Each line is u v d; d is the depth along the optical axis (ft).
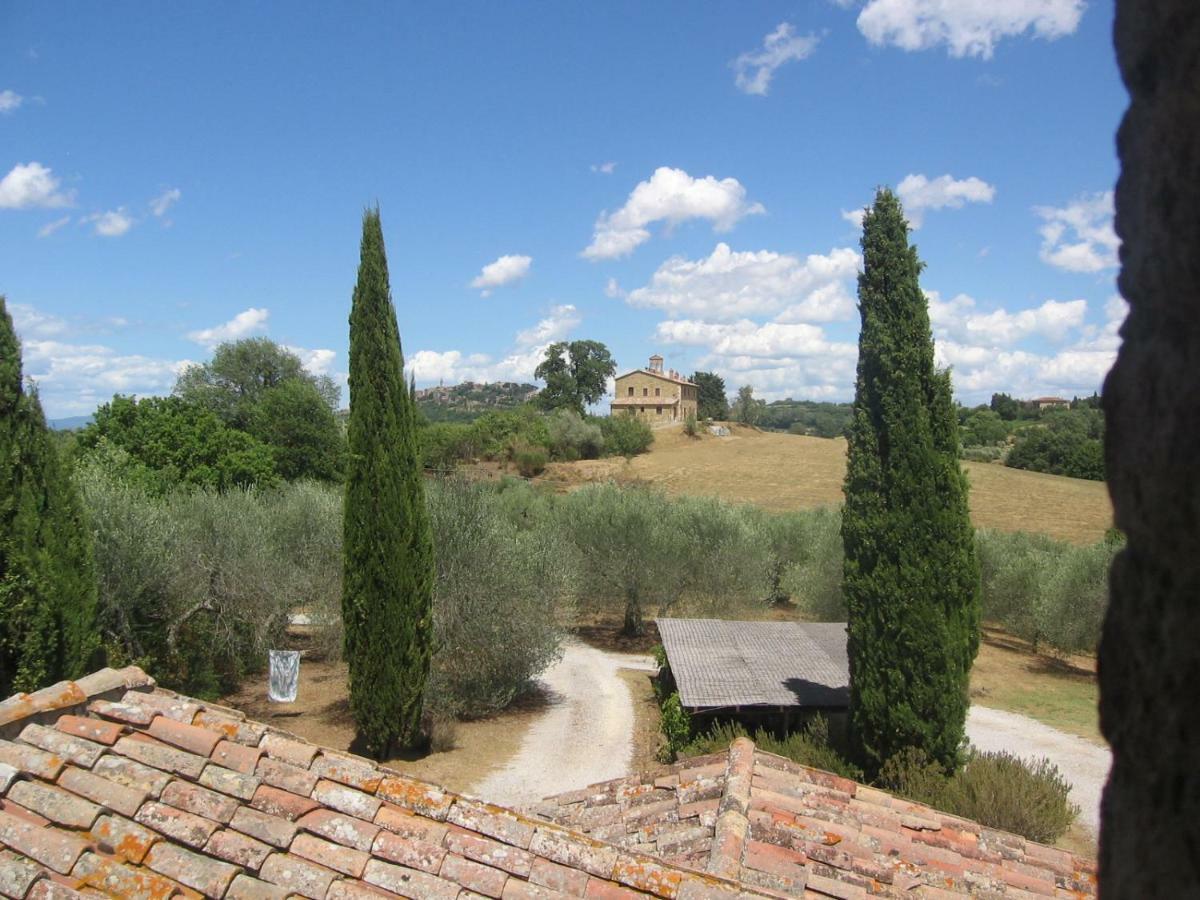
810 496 194.80
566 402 313.32
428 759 58.29
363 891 11.41
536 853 12.74
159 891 10.82
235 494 77.92
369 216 53.52
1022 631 96.12
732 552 96.53
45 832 11.68
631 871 12.39
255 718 64.95
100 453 93.81
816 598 94.79
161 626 61.52
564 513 107.45
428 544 56.65
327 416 158.30
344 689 73.46
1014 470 203.51
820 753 45.29
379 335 53.47
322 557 74.23
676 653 66.64
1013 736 65.51
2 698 39.06
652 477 219.61
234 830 12.32
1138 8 3.29
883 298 41.22
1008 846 20.26
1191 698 3.02
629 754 61.05
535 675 74.90
